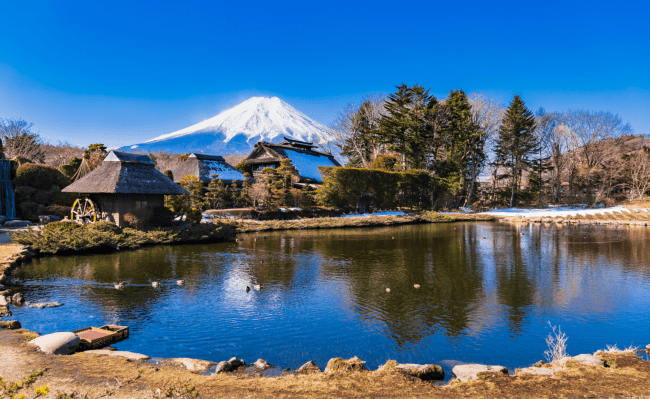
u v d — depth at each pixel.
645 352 9.73
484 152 80.44
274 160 67.94
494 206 78.94
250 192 49.19
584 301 14.82
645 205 65.38
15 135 62.72
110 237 25.47
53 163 70.81
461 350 10.23
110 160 32.25
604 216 55.56
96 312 12.73
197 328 11.48
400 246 29.48
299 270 20.08
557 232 41.22
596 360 7.83
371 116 81.88
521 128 74.94
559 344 9.53
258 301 14.39
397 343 10.65
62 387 6.30
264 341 10.62
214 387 6.63
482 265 22.02
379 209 60.34
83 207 34.16
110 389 6.29
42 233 24.41
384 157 69.31
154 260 22.28
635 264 22.61
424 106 68.06
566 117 79.12
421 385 6.77
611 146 76.62
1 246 23.14
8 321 10.18
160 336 10.76
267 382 6.96
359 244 30.33
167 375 7.16
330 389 6.59
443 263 22.48
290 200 52.47
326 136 95.50
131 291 15.46
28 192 38.84
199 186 47.62
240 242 30.78
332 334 11.23
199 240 30.42
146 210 30.98
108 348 9.66
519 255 25.69
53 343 8.37
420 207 66.94
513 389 6.50
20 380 6.54
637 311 13.65
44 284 16.38
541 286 17.16
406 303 14.38
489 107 77.75
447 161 69.31
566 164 80.94
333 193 55.31
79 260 22.03
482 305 14.25
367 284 17.28
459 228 45.47
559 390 6.41
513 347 10.45
